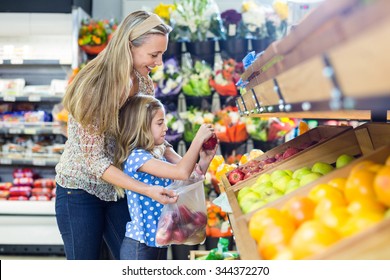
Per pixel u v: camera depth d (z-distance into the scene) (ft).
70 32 17.49
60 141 19.16
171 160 9.88
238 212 4.98
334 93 2.56
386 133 5.73
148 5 19.17
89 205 8.70
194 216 8.54
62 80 18.52
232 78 16.12
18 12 17.63
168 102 16.53
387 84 2.04
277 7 16.39
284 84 3.76
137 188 7.96
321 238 3.16
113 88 8.04
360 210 3.29
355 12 2.27
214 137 8.71
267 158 8.77
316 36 2.81
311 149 6.77
